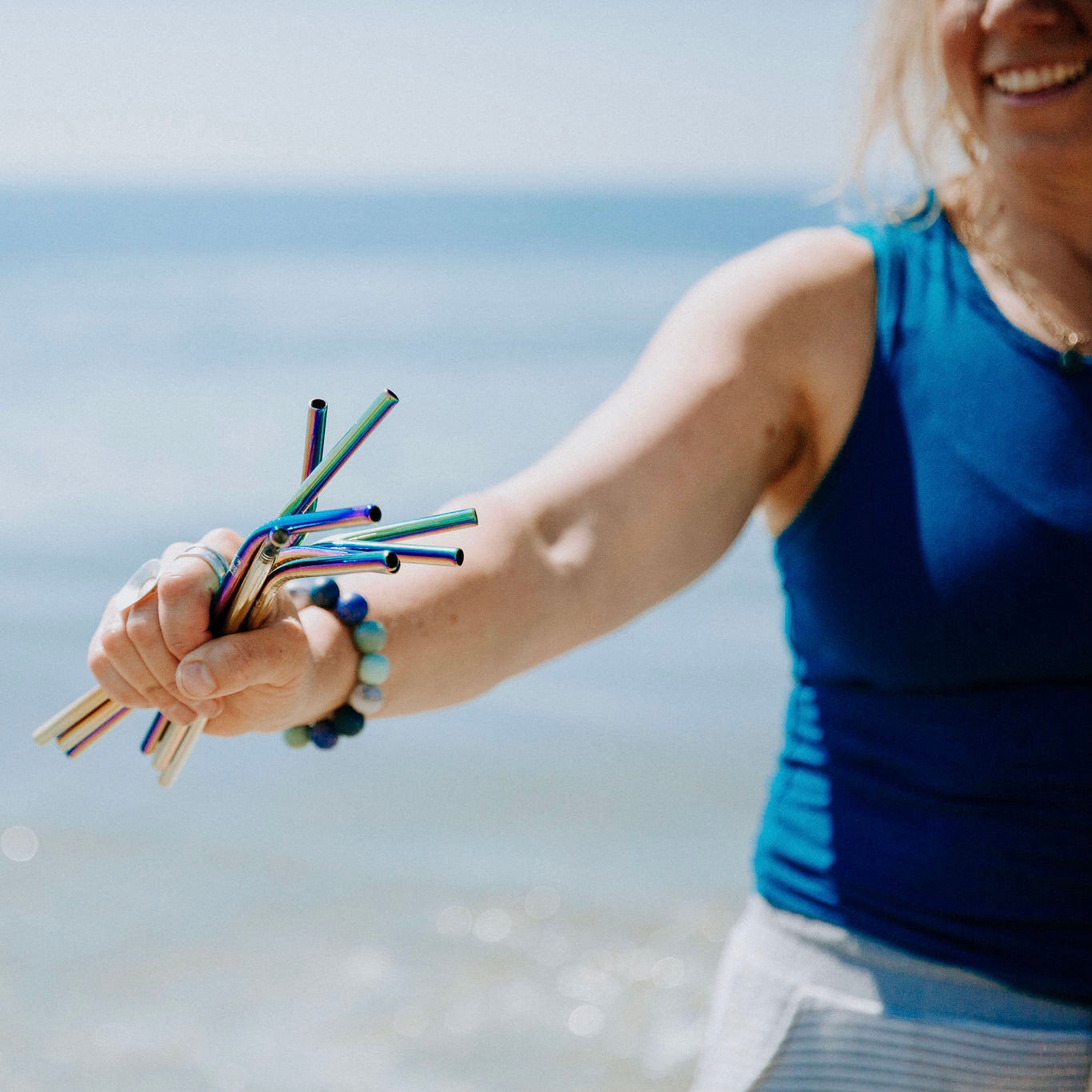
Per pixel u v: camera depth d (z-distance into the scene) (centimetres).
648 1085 396
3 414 1839
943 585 146
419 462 1495
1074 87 153
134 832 570
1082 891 147
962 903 147
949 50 162
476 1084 394
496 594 132
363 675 120
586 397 1977
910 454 150
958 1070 145
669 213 7988
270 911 500
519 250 5100
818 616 157
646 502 144
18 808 593
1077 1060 147
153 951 467
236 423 1769
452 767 661
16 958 459
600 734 713
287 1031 421
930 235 163
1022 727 146
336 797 618
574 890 525
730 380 151
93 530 1197
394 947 476
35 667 801
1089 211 158
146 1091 384
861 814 153
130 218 7869
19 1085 384
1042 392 148
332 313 3103
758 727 726
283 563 104
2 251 4984
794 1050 152
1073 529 143
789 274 157
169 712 109
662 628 915
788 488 162
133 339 2644
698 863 553
